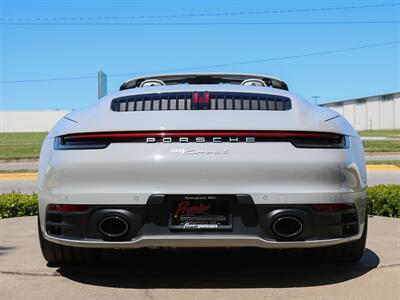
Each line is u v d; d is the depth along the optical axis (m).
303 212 3.72
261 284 4.21
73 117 4.15
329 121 3.96
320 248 4.55
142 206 3.73
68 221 3.84
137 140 3.80
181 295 3.96
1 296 3.97
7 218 7.86
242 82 5.15
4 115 93.00
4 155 27.66
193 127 3.78
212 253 5.25
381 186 8.57
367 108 102.06
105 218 3.76
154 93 4.19
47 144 4.15
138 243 3.75
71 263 4.61
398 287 4.10
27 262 4.86
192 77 5.35
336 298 3.87
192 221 3.74
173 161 3.73
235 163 3.72
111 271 4.58
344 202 3.81
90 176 3.79
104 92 13.97
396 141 38.75
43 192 4.02
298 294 3.96
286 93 4.30
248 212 3.73
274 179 3.73
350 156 3.91
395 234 6.14
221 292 4.02
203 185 3.72
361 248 4.45
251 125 3.79
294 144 3.79
